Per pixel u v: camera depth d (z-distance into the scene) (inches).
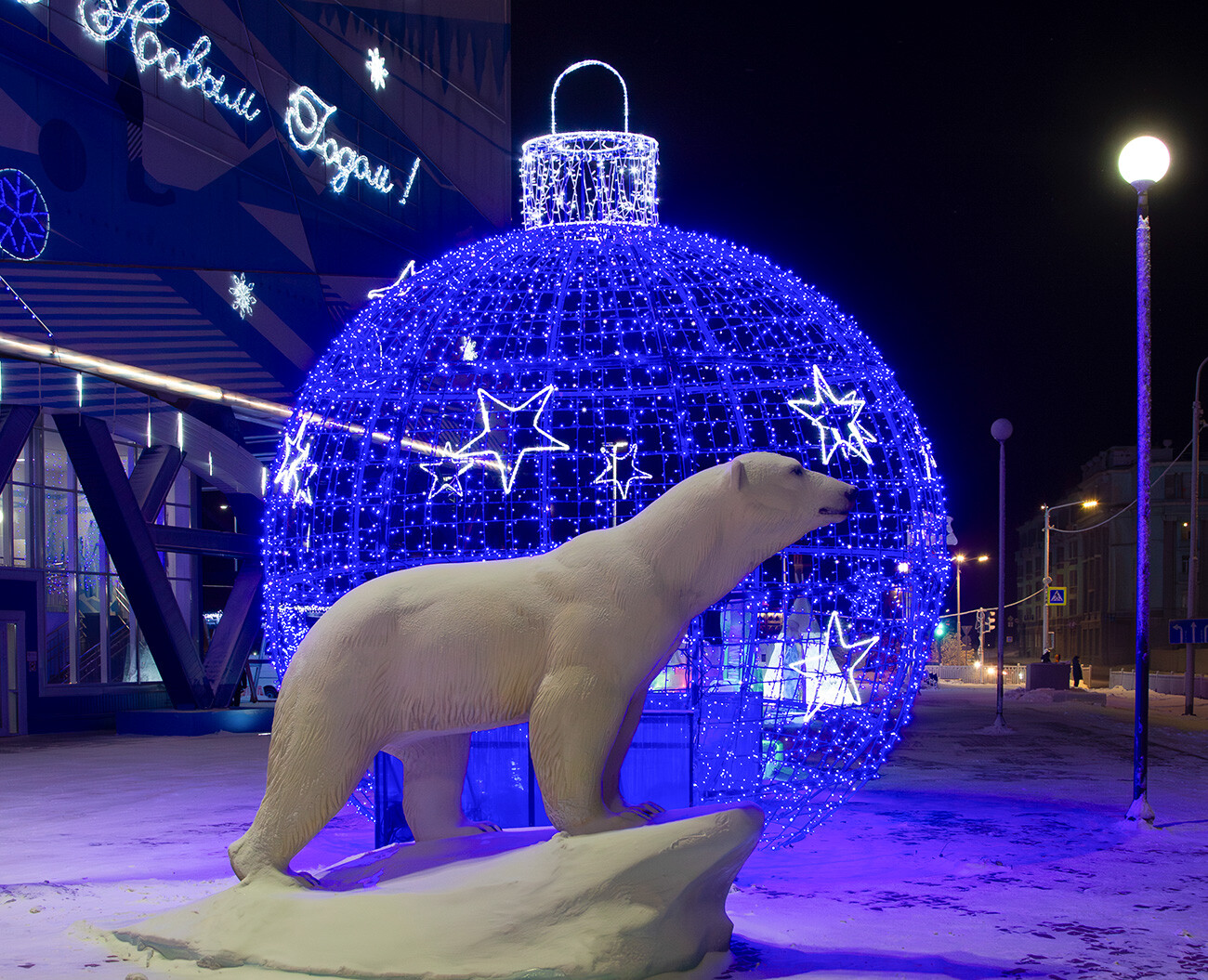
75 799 368.2
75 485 726.5
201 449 665.6
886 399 225.9
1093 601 2471.7
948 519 232.8
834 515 164.2
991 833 292.4
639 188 236.7
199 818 323.9
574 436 218.2
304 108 669.3
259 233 637.9
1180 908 211.0
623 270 223.0
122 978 147.1
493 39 809.5
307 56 676.7
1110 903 214.5
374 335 230.1
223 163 618.2
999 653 648.4
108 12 554.9
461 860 164.4
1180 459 2252.7
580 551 164.6
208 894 210.7
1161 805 348.2
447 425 250.7
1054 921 200.1
